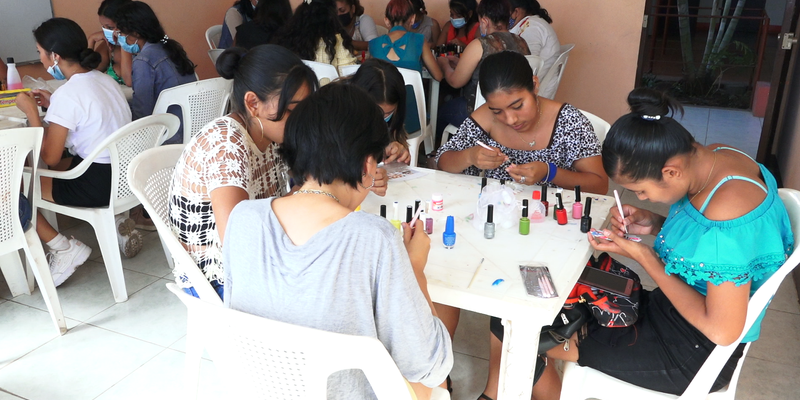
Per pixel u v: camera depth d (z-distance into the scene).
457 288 1.33
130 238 2.87
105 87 2.60
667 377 1.43
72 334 2.32
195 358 1.61
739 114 5.91
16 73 3.08
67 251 2.57
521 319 1.28
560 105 2.12
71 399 1.97
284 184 1.76
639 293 1.55
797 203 1.34
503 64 1.91
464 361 2.16
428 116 4.30
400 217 1.71
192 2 5.41
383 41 3.88
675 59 8.12
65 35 2.51
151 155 1.72
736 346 1.31
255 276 1.06
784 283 2.67
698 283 1.36
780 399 1.95
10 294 2.58
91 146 2.55
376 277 1.02
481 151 2.01
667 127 1.26
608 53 4.82
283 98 1.42
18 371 2.10
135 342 2.27
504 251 1.51
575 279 1.40
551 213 1.77
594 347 1.49
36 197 2.48
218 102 3.01
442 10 5.28
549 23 4.25
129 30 3.14
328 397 1.10
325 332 0.96
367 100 1.05
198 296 1.62
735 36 9.60
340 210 1.04
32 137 2.06
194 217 1.52
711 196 1.28
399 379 1.02
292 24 3.64
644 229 1.67
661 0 7.91
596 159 2.09
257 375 1.13
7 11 3.96
